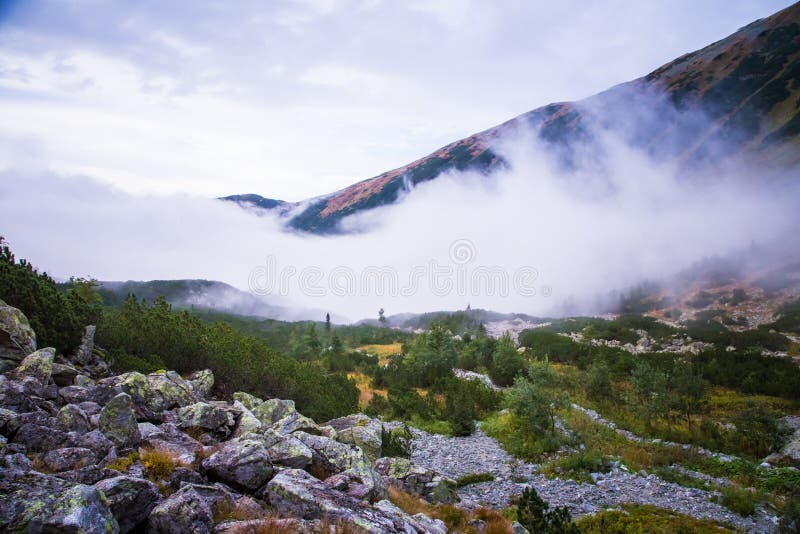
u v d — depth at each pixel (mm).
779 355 72625
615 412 44469
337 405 37406
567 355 75312
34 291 23969
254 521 10266
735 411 43938
